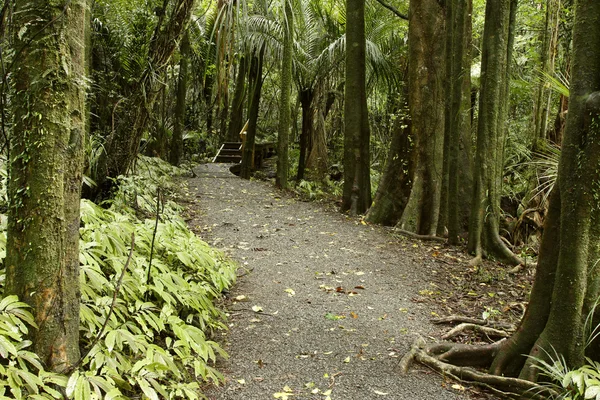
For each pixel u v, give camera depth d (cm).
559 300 276
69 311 215
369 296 446
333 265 530
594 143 260
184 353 279
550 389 269
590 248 271
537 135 794
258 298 423
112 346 228
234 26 508
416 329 379
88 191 507
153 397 218
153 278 313
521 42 976
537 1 946
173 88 1294
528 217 752
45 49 197
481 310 443
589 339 277
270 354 321
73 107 209
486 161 619
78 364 217
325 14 1098
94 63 680
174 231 425
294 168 1327
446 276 534
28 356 197
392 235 679
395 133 760
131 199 525
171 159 1152
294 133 1595
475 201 623
